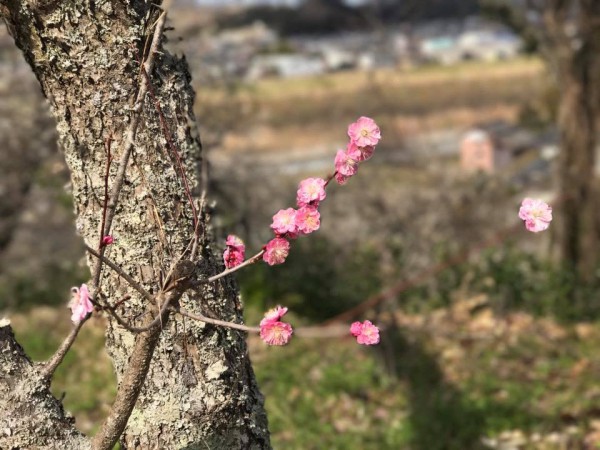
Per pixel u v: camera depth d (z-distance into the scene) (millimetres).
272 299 2418
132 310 700
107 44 678
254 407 753
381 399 1788
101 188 695
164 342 702
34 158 2641
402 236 3078
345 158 591
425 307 2494
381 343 1912
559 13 2795
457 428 1625
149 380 707
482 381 1861
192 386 708
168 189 697
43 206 2896
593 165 2846
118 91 681
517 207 3295
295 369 1915
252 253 2451
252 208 2891
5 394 613
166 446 707
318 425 1639
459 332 2232
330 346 2096
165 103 708
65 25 671
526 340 2172
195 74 3027
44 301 2717
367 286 2521
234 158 2977
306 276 2488
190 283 610
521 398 1737
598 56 2795
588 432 1586
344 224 3113
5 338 621
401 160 4223
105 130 687
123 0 678
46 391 630
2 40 2680
